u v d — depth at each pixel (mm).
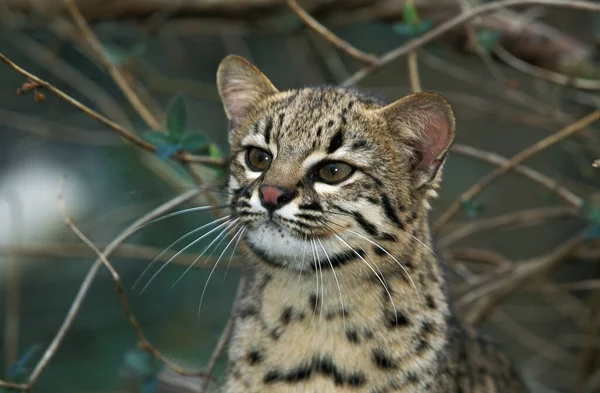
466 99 11188
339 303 6906
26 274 13562
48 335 12922
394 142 7051
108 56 10211
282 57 14508
